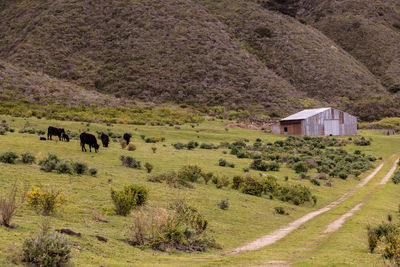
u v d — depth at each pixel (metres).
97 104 103.31
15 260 6.90
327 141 75.56
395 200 29.48
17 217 10.65
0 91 95.25
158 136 64.00
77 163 22.44
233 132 80.50
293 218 21.75
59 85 114.19
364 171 48.53
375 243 12.38
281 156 52.66
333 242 14.02
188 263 9.38
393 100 139.38
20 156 24.97
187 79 139.38
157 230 11.51
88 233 10.52
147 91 131.88
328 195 31.17
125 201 14.96
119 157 32.00
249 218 19.59
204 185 27.30
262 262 10.10
